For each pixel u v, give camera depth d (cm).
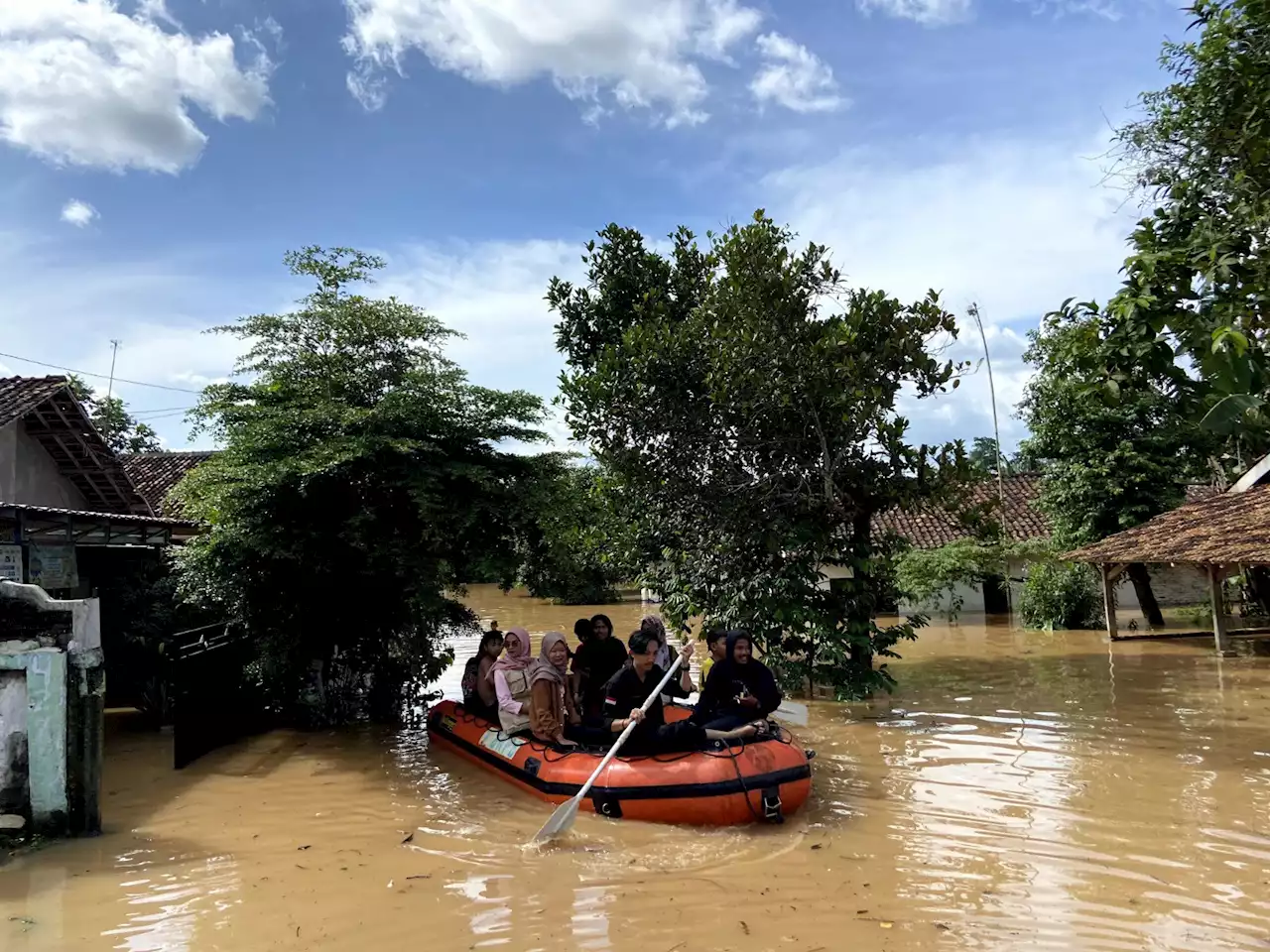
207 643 970
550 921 487
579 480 1171
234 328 1070
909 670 1362
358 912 505
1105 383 548
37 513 848
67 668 655
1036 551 2075
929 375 1073
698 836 632
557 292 1390
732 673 729
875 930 467
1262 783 725
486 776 823
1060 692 1150
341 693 1159
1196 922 471
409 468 989
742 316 1057
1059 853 578
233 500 978
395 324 1104
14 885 557
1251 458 2070
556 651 790
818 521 1134
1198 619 1920
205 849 626
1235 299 513
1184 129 635
